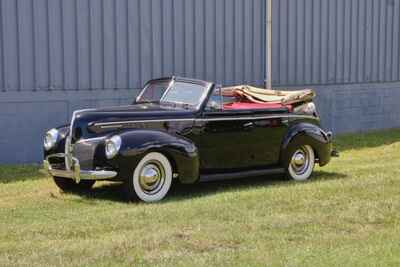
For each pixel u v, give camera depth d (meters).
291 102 10.13
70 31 12.50
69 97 12.59
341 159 12.66
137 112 8.66
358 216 7.29
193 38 14.20
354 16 17.64
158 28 13.63
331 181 9.59
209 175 9.05
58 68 12.43
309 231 6.65
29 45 12.09
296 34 16.25
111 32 12.99
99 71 12.91
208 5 14.40
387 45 18.67
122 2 13.09
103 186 9.46
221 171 9.27
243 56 15.14
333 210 7.59
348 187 8.95
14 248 5.92
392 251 5.87
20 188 9.41
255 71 15.40
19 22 11.96
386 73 18.75
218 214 7.32
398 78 19.12
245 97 10.47
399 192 8.63
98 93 12.92
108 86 13.05
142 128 8.59
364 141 15.80
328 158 10.42
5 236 6.42
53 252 5.78
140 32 13.39
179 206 7.79
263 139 9.64
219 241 6.21
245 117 9.41
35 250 5.86
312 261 5.55
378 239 6.33
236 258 5.62
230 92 10.48
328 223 6.99
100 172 8.05
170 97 9.41
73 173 8.37
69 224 6.90
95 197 8.63
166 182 8.45
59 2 12.34
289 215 7.32
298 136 9.96
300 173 10.11
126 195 8.20
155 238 6.25
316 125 10.40
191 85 9.30
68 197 8.64
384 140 16.06
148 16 13.48
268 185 9.56
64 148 8.77
